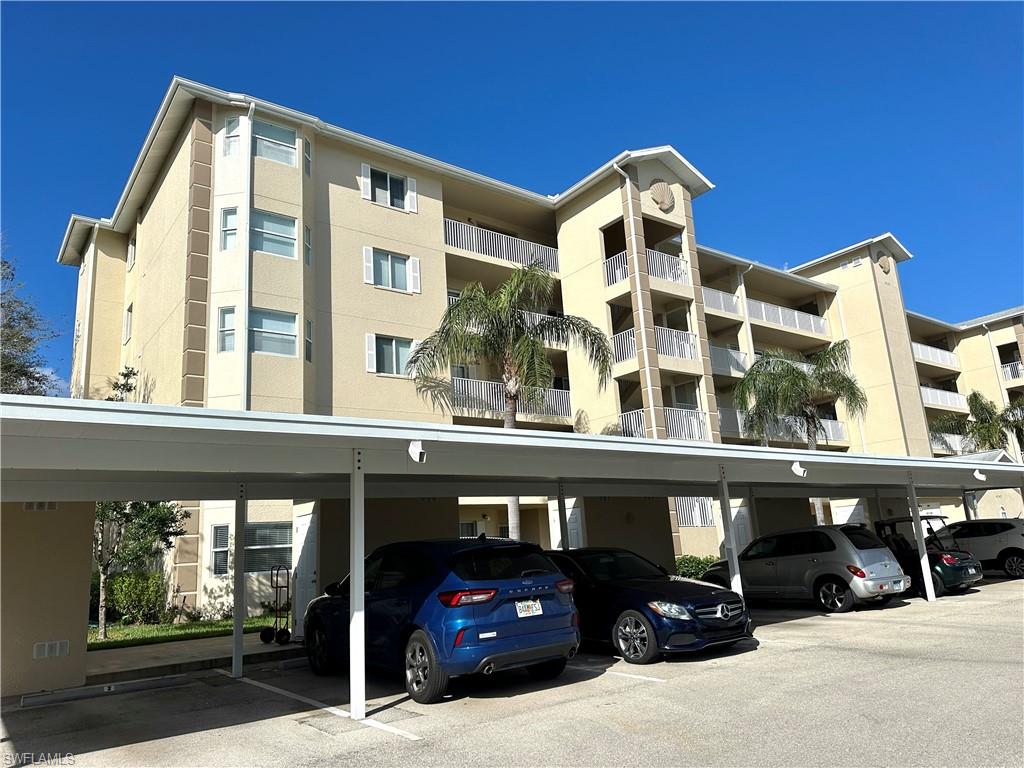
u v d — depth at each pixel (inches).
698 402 1018.7
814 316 1365.7
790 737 230.1
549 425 1002.7
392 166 927.7
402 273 902.4
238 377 722.2
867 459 515.5
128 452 249.8
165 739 268.5
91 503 400.8
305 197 817.5
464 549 322.7
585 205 1069.1
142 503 657.0
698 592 383.2
